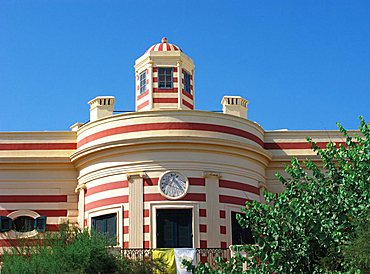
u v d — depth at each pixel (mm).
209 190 32906
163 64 39781
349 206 18812
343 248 18266
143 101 39906
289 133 37281
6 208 35406
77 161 35281
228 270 19438
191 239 32250
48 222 35406
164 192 32531
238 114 38188
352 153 19734
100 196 33531
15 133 36562
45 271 24453
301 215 18906
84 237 26188
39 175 35875
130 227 32312
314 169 20031
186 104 40031
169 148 32844
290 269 19000
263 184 35406
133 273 26547
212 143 33125
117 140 33094
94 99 37938
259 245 19156
